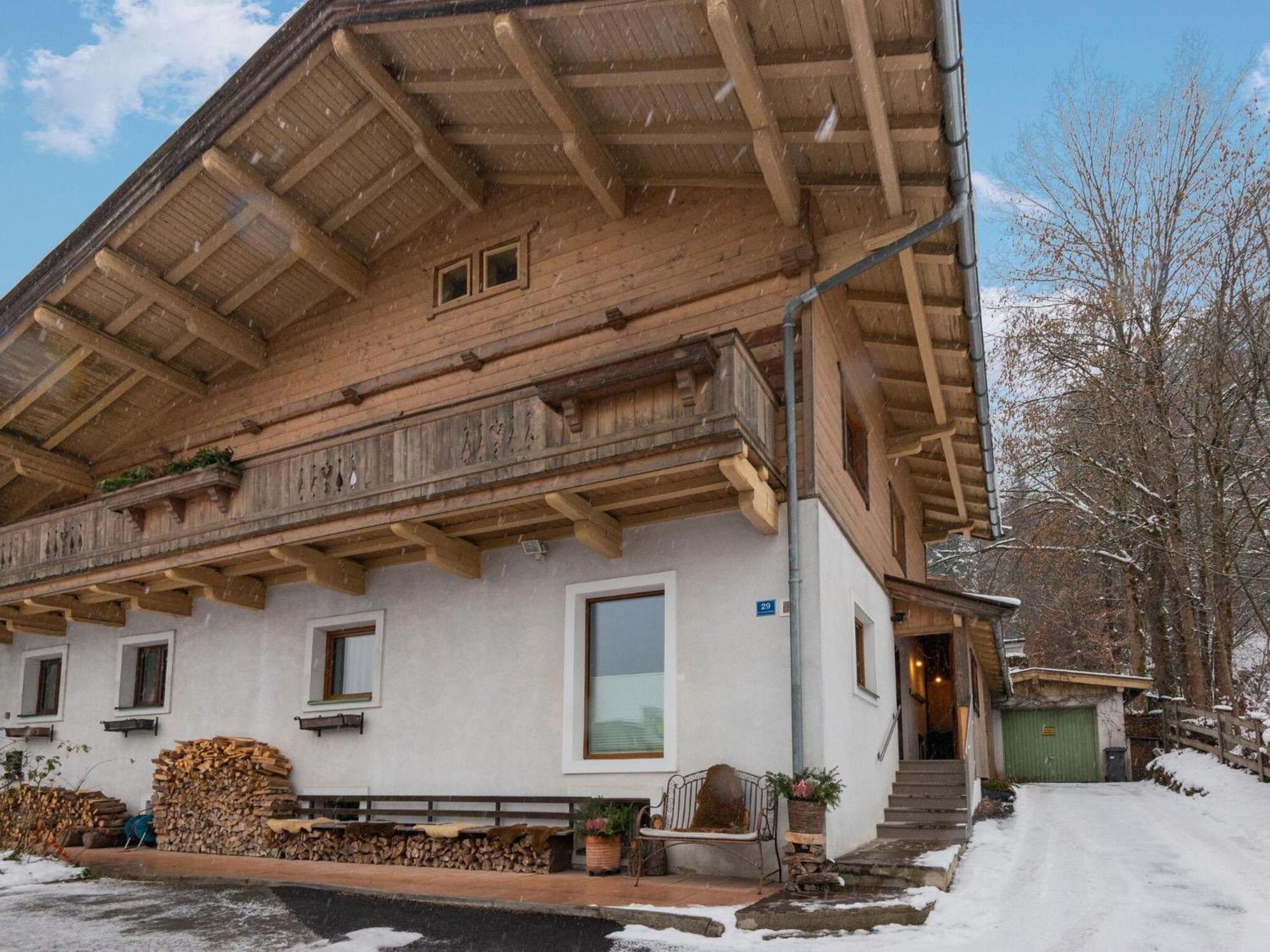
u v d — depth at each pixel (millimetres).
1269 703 19328
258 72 10438
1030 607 35594
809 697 8844
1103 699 22859
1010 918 7074
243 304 13273
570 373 8781
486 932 6883
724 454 8203
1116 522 23906
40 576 13594
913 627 13492
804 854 7914
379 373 12586
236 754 11984
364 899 8227
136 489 12258
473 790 10547
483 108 10719
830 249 9719
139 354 13695
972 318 10414
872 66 7484
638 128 9945
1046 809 15031
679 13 8289
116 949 6551
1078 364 23469
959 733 12391
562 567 10562
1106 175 23328
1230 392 20047
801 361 9719
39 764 15281
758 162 9281
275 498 11125
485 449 9492
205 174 11211
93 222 11922
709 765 9148
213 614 13617
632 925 7055
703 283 10289
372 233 12727
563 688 10219
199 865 10648
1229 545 19750
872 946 6293
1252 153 20016
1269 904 7426
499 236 11984
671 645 9609
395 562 11859
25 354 13727
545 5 8609
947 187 8844
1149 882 8500
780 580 9227
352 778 11539
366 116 10914
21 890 9203
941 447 15211
